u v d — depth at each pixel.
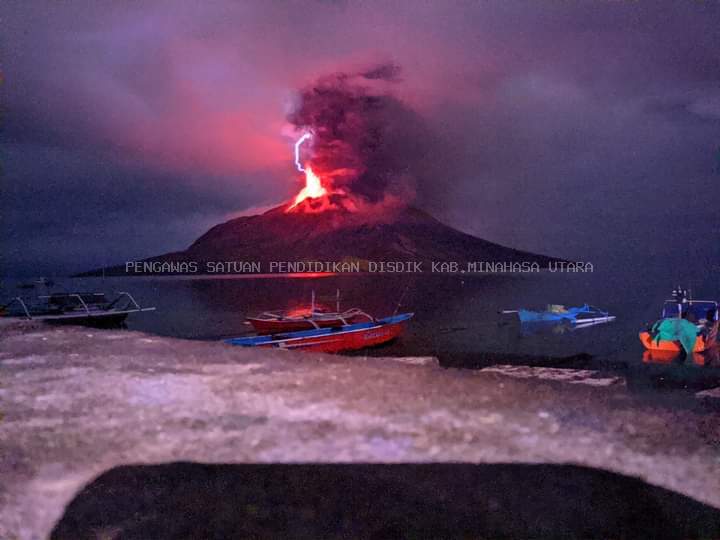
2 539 1.90
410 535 1.94
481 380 4.00
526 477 2.34
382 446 2.68
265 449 2.63
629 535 1.93
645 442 2.72
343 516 2.05
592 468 2.43
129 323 51.66
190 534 1.94
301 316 31.83
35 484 2.29
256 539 1.87
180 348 5.36
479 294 105.38
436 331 43.06
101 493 2.21
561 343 34.78
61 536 1.94
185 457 2.57
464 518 2.01
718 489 2.22
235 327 47.41
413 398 3.47
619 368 23.41
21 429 2.94
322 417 3.15
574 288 127.31
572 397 3.50
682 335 26.48
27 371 4.31
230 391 3.70
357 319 32.78
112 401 3.44
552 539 1.90
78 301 33.75
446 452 2.62
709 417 3.08
